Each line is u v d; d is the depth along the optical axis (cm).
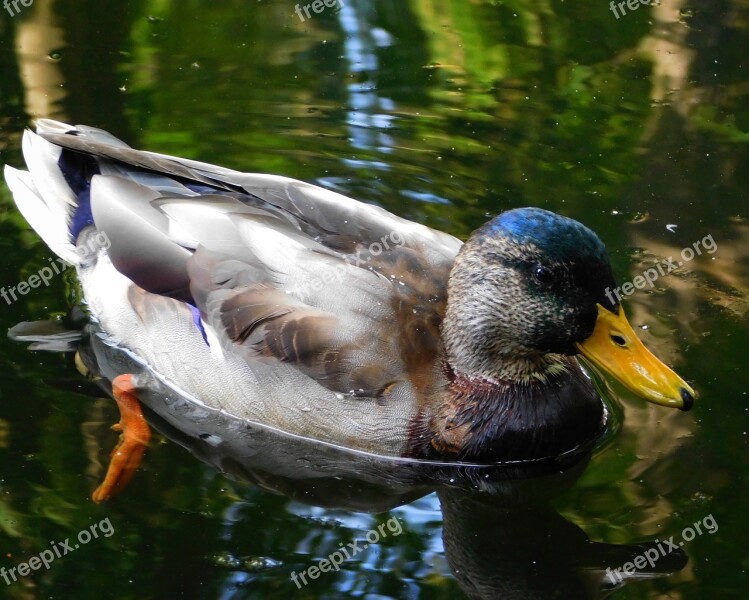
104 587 627
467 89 1166
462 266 752
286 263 770
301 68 1188
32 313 865
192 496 704
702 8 1293
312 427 761
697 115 1109
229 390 779
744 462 721
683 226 955
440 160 1066
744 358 805
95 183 848
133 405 781
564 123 1109
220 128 1096
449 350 761
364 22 1273
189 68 1180
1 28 1205
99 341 841
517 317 734
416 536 684
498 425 752
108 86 1141
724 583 631
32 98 1116
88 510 685
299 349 749
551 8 1304
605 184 1017
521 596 636
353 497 722
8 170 922
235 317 771
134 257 820
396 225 806
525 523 706
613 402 802
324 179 1037
